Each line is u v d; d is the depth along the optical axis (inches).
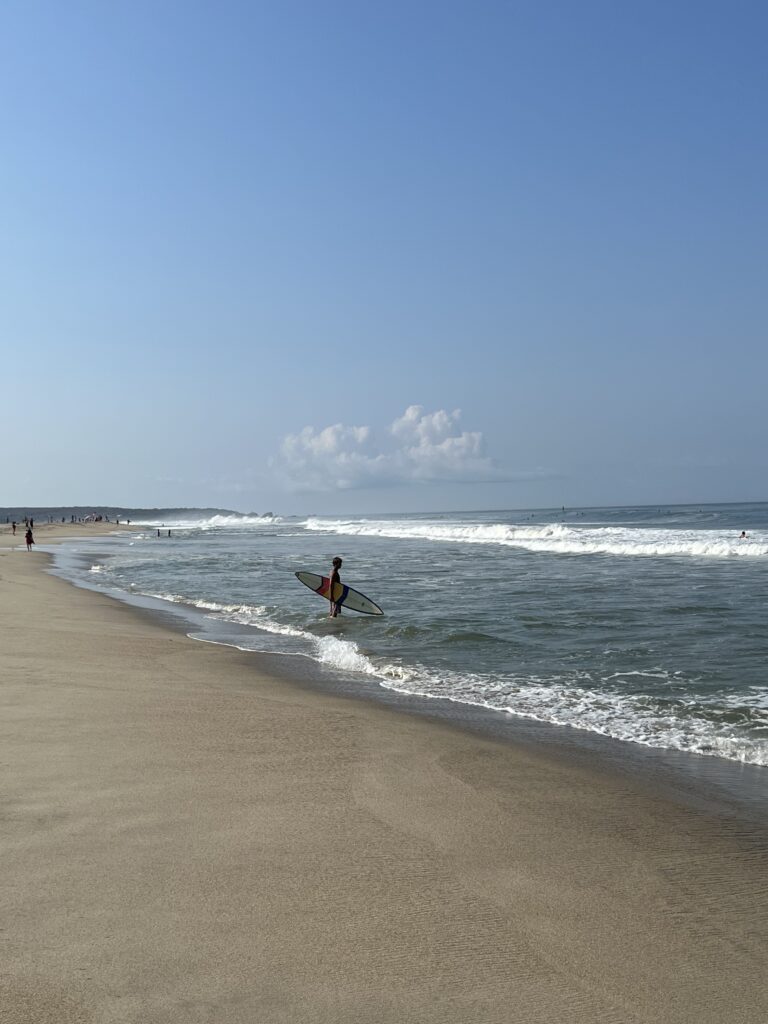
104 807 199.3
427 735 297.0
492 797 225.3
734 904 160.2
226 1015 113.7
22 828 183.5
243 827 189.3
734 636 520.4
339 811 204.5
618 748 291.4
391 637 558.6
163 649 493.7
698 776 256.8
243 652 500.4
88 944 131.6
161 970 124.6
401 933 140.6
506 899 157.6
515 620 613.9
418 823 199.3
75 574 1186.0
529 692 387.9
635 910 155.7
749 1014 119.9
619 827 205.8
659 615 618.2
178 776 227.6
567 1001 121.7
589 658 469.1
